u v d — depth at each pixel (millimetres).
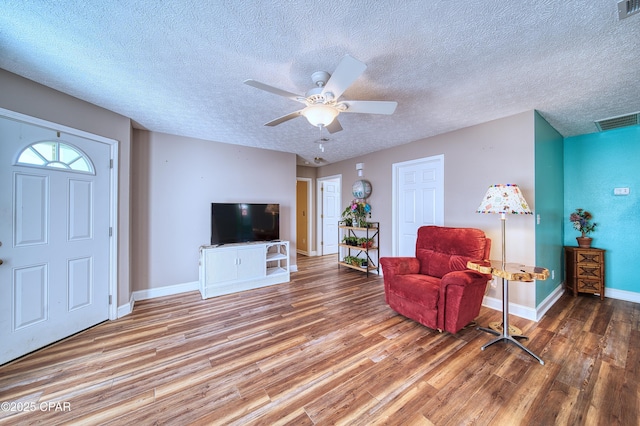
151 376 1808
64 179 2322
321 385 1715
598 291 3273
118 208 2801
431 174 3754
